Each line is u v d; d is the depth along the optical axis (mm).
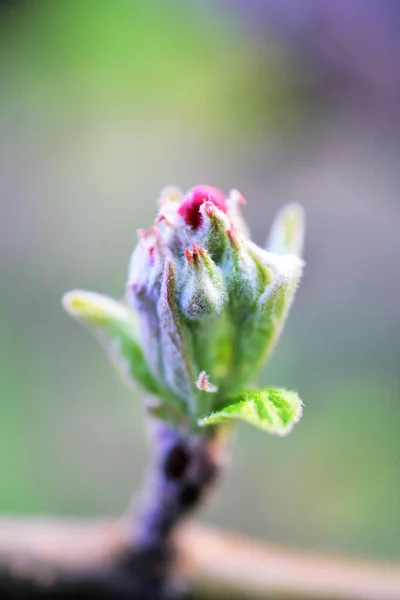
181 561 168
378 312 272
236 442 253
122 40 289
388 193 305
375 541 230
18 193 301
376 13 313
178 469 160
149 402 155
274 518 241
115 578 168
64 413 254
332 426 243
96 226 298
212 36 301
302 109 317
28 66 293
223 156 315
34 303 278
